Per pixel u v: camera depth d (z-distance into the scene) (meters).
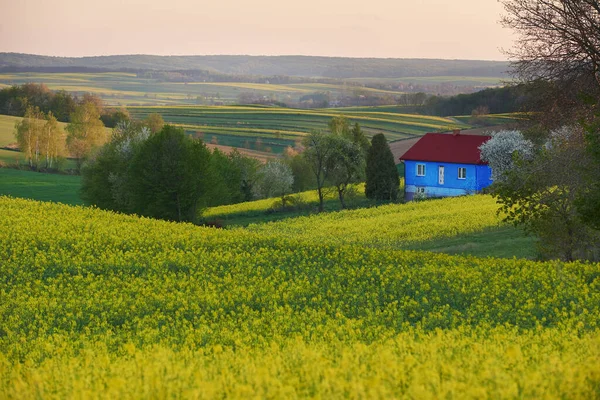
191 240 48.66
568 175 35.84
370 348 16.19
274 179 138.75
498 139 107.56
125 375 12.95
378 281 34.88
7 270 39.16
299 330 24.33
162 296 31.86
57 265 40.34
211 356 17.77
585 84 35.44
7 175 153.50
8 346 23.88
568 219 37.50
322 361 12.80
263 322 26.53
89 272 38.38
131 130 129.88
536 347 15.88
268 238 50.00
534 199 37.66
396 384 11.30
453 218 70.12
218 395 10.96
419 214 77.19
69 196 130.00
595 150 28.52
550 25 34.75
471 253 51.03
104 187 110.19
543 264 36.88
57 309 30.62
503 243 53.72
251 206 103.25
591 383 11.33
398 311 27.14
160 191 87.94
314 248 45.78
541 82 36.19
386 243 61.03
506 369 12.63
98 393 11.41
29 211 61.91
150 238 49.09
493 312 26.94
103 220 58.81
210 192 90.38
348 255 43.00
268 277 35.50
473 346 15.43
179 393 11.02
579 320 22.98
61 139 180.25
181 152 88.81
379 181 105.56
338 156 99.38
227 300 31.34
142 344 23.08
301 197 101.75
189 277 37.41
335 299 31.41
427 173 115.25
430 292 31.77
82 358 17.59
